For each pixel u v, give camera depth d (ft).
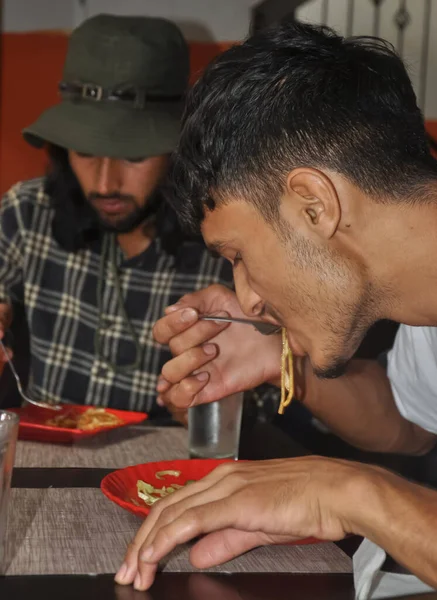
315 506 2.67
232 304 4.61
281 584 2.76
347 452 6.90
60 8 13.61
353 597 2.68
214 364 4.33
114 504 3.52
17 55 13.39
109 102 6.46
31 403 5.27
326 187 2.93
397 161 3.04
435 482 6.04
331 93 3.03
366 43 3.27
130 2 13.50
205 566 2.80
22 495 3.57
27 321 7.14
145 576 2.64
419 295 3.14
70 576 2.73
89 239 6.95
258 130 3.03
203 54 13.14
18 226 7.14
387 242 3.06
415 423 5.12
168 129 6.41
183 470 3.85
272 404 6.63
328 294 3.12
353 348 3.31
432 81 15.01
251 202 3.06
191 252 6.96
